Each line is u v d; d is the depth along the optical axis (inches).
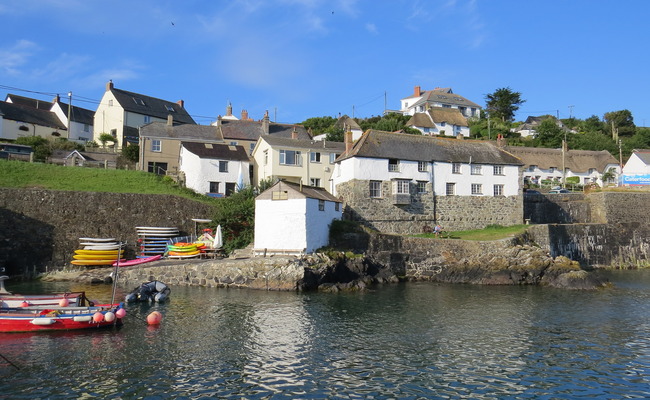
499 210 1956.2
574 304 1117.7
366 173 1766.7
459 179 1913.1
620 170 3255.4
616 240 2057.1
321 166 2145.7
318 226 1489.9
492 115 4493.1
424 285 1427.2
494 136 3681.1
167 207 1624.0
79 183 1710.1
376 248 1545.3
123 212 1552.7
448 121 3747.5
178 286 1301.7
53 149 2230.6
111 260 1434.5
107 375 612.1
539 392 571.5
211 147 2053.4
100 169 1870.1
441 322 919.0
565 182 2896.2
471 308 1059.3
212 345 745.6
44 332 812.0
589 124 4739.2
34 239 1413.6
